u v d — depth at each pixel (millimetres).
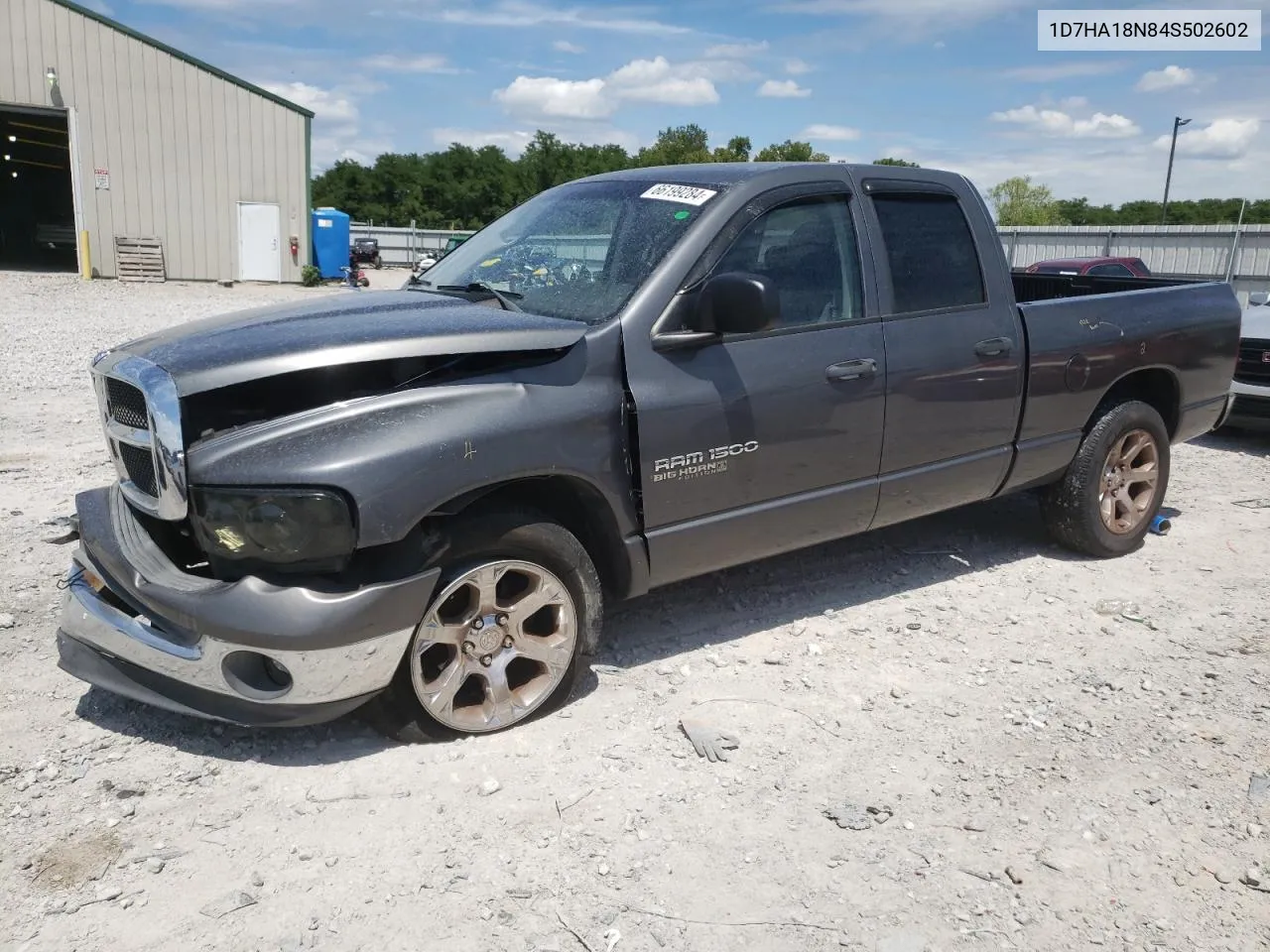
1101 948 2758
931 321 4723
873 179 4672
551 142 92375
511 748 3633
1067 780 3535
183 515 3330
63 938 2680
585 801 3334
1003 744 3768
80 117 27969
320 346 3338
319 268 33219
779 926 2803
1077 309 5348
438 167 92562
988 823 3283
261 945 2680
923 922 2834
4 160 36531
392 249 48594
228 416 3465
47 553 5352
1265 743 3801
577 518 4012
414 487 3314
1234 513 6785
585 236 4414
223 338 3539
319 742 3650
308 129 30672
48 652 4273
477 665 3652
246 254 30641
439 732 3621
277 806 3273
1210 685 4258
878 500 4695
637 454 3855
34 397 9867
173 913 2785
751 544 4320
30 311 19688
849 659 4426
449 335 3479
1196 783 3521
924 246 4797
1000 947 2750
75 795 3291
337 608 3240
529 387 3609
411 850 3074
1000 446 5121
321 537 3234
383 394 3422
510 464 3518
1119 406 5609
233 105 29594
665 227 4168
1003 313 5020
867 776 3533
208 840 3096
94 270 28938
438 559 3439
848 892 2945
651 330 3900
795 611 4938
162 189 29266
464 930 2754
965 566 5617
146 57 28328
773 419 4195
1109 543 5719
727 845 3141
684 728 3773
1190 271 25875
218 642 3266
